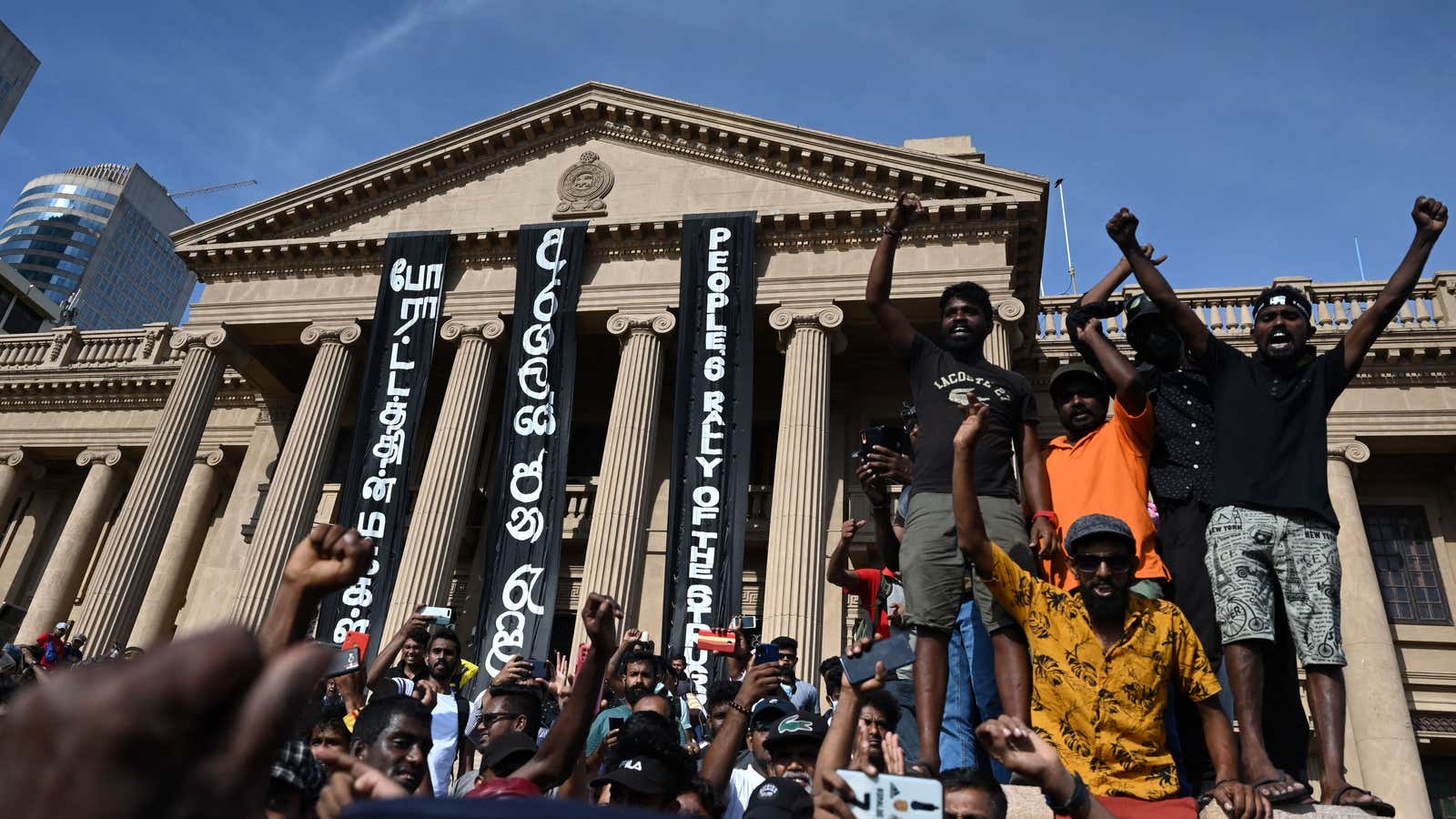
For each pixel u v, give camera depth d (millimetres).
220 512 29266
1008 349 20406
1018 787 4438
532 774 4266
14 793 590
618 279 23141
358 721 4719
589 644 4500
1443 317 23406
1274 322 5188
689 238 22250
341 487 26281
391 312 23109
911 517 5168
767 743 5613
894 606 6809
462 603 24703
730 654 9938
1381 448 23094
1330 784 4348
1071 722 4395
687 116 24094
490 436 26656
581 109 24938
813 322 21578
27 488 31422
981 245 21562
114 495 29625
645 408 21578
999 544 5012
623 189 24078
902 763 3838
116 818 583
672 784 4711
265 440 27703
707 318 21312
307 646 748
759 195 23422
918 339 5773
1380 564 22953
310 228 25281
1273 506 4836
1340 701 4508
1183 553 5301
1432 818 20953
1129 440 5453
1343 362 5145
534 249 23000
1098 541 4516
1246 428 5039
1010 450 5406
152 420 29875
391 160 25016
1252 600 4668
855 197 22906
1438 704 21281
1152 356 6141
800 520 19203
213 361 24500
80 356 31797
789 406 20688
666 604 18547
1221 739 4359
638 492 20641
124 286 133625
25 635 26422
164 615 27141
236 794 631
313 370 23547
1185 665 4488
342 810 935
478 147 25031
